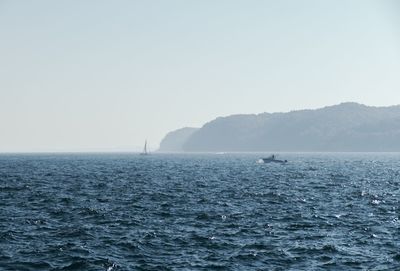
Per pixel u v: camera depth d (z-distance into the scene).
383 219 46.78
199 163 198.88
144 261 30.80
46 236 37.38
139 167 159.38
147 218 46.16
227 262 30.70
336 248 34.12
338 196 67.12
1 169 140.88
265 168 152.88
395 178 107.81
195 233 39.06
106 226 41.81
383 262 30.80
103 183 86.81
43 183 86.00
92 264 29.83
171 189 76.00
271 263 30.56
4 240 35.56
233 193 70.06
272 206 55.62
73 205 54.91
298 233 39.53
